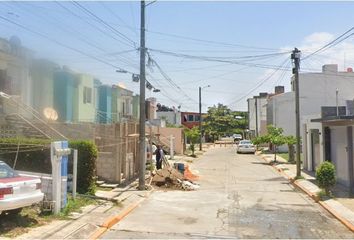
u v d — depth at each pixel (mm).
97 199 17109
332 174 18766
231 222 14188
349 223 13758
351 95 50438
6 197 10805
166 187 23062
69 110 29906
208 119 101062
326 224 14016
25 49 24109
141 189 21312
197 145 75438
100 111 36188
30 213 13227
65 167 14391
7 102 21891
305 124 32406
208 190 22375
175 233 12484
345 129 21547
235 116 105562
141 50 22156
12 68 23594
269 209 16734
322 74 50906
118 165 22109
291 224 13953
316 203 18234
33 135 21438
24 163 17891
